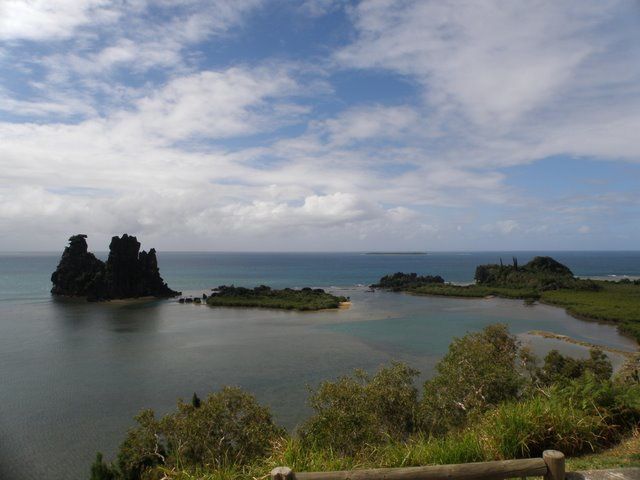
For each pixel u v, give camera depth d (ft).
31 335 215.10
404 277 495.00
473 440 31.17
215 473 30.76
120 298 384.88
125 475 56.03
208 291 459.32
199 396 123.75
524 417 32.68
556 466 20.81
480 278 473.67
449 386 60.39
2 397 124.36
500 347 82.28
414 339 197.16
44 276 641.81
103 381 138.10
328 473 20.24
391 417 57.98
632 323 221.46
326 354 169.37
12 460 87.81
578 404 36.86
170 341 198.29
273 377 139.85
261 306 323.98
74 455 89.66
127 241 395.75
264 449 47.37
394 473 20.33
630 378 68.39
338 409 52.11
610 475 24.97
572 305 289.74
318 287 497.87
